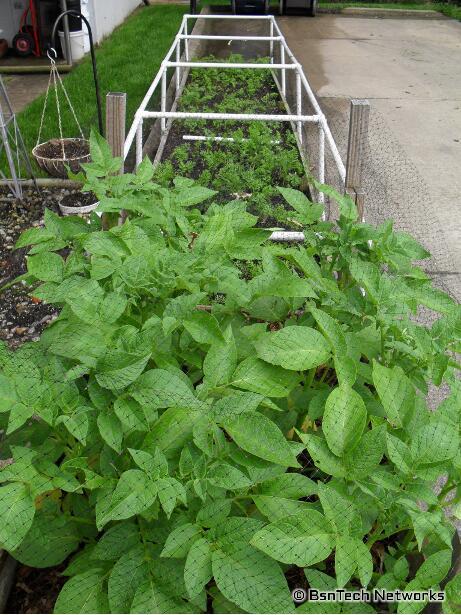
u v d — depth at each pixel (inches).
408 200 193.5
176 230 95.9
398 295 76.3
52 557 65.0
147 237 83.4
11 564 69.2
